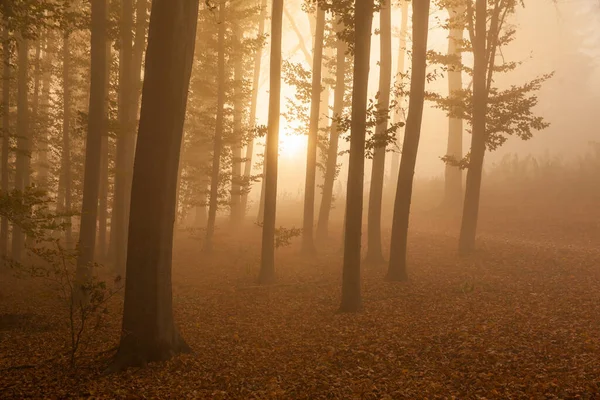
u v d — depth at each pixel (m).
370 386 7.95
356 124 12.65
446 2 18.88
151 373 9.02
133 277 9.59
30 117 24.55
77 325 13.09
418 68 15.75
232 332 12.20
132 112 20.55
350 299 13.12
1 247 20.97
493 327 10.45
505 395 7.10
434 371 8.40
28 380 8.73
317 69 21.70
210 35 21.73
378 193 18.88
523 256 17.42
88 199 15.23
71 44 24.64
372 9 12.48
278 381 8.58
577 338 9.28
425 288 14.96
